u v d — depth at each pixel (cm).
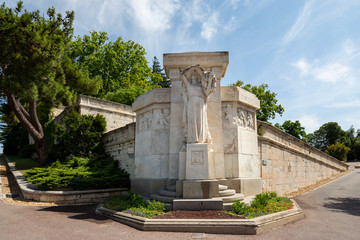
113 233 646
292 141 1723
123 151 1528
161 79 4262
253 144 1195
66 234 634
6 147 3719
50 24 1545
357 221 805
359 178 2153
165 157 1116
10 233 637
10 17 1284
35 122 1842
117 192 1297
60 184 1164
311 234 652
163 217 714
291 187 1608
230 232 645
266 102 3438
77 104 2141
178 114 1094
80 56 3562
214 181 875
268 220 695
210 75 966
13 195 1240
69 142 1780
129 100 3009
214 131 1036
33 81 1414
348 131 6181
